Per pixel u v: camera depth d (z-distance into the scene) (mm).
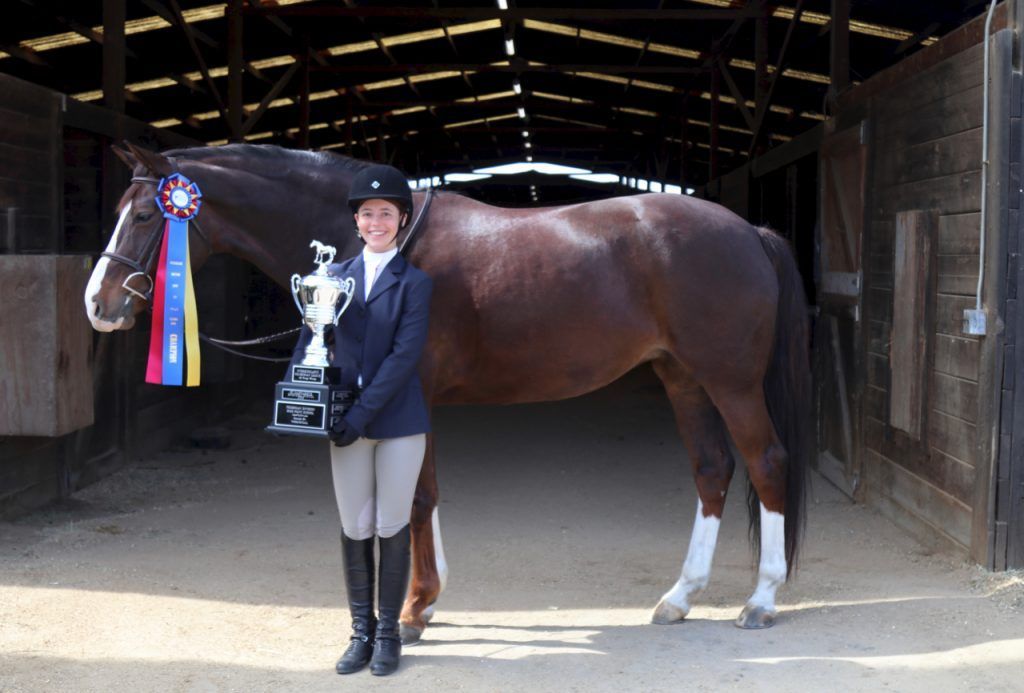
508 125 19062
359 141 17141
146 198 3244
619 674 2846
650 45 11594
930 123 4410
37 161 4938
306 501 5492
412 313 2773
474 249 3229
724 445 3500
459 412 8805
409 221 3250
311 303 2730
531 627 3316
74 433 5453
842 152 5695
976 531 3834
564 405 9195
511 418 8484
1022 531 3732
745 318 3242
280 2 9195
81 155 5613
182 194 3242
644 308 3248
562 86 14719
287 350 9914
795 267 3414
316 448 7086
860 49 9180
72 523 4793
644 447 7191
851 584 3803
